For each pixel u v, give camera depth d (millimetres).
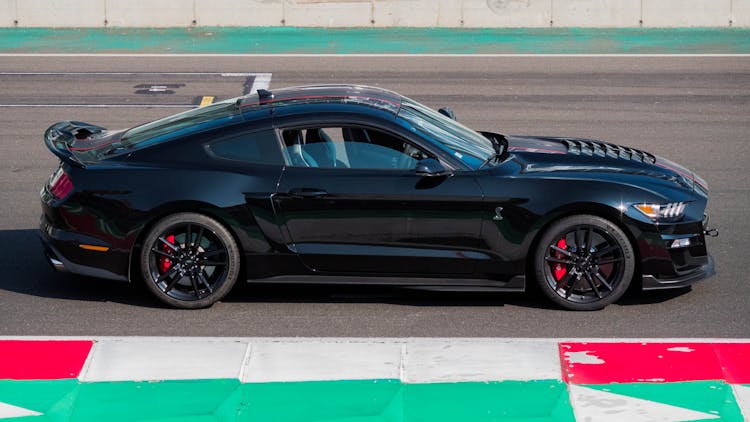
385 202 10664
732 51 27766
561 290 10922
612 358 9570
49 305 11117
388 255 10805
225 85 24109
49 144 11172
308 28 31344
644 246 10750
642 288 10891
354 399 8766
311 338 10109
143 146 11086
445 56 27391
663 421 8328
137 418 8469
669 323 10578
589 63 26438
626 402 8664
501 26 31312
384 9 31266
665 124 20250
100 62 26609
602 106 21844
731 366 9367
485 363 9477
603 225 10695
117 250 10852
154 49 28328
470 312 10938
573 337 10219
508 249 10773
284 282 10961
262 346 9844
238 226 10734
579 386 8984
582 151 11773
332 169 10781
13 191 15734
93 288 11648
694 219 10891
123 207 10734
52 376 9234
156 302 11203
